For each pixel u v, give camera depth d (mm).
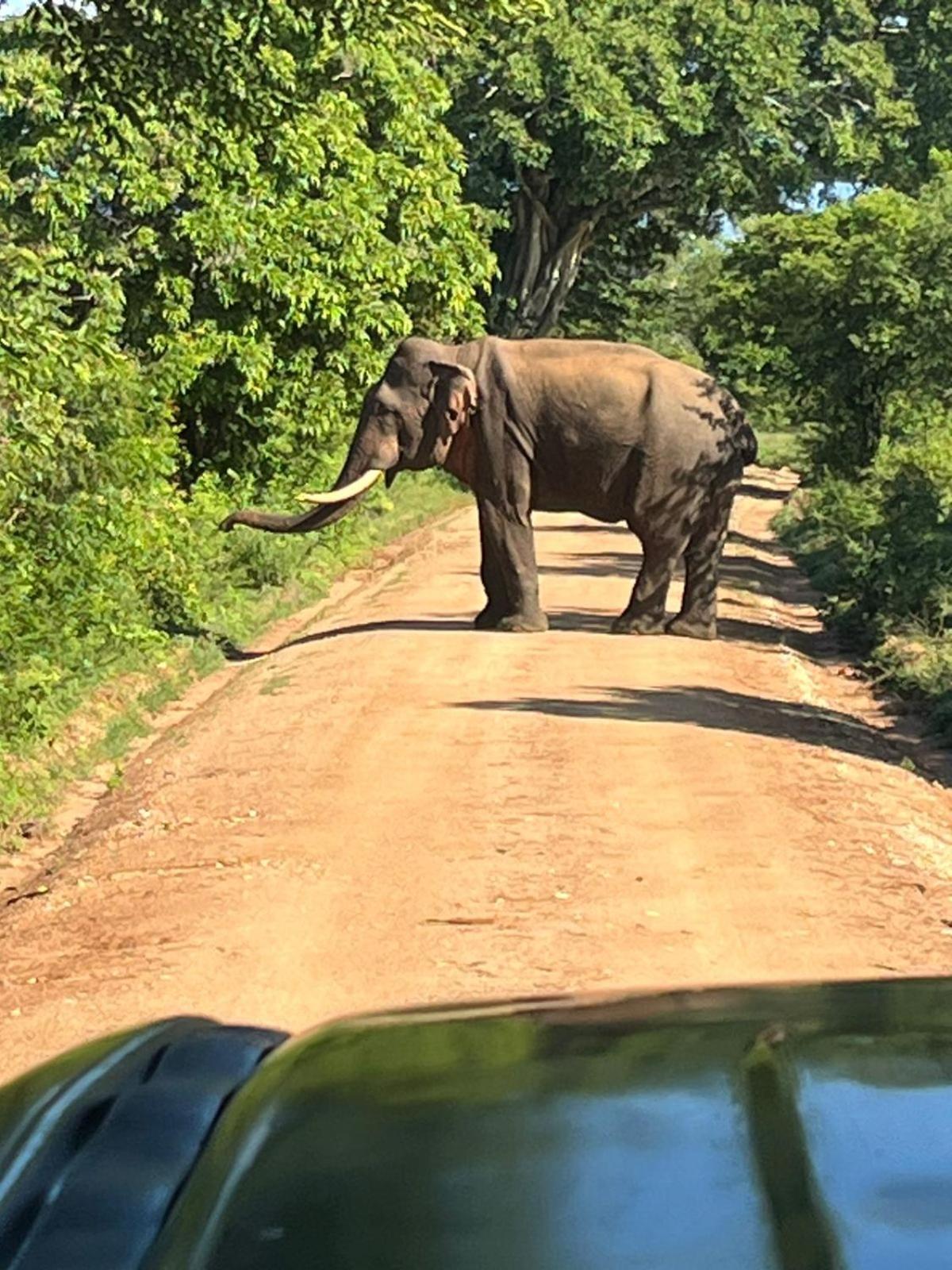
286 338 23469
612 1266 1824
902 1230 1822
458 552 30156
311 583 25156
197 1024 3168
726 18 43625
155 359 21469
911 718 16688
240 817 10883
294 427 23938
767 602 25000
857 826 10523
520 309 48312
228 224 21234
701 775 11805
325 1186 2074
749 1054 2338
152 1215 2279
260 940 8195
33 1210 2365
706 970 7605
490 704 14609
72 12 11391
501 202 46562
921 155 49781
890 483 25859
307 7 11727
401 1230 1946
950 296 29969
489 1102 2258
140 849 10320
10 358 11883
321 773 11984
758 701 15547
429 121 25578
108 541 15375
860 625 21938
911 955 7883
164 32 11367
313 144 22062
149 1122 2557
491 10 12875
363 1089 2354
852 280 30656
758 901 8727
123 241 21266
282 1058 2566
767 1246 1823
